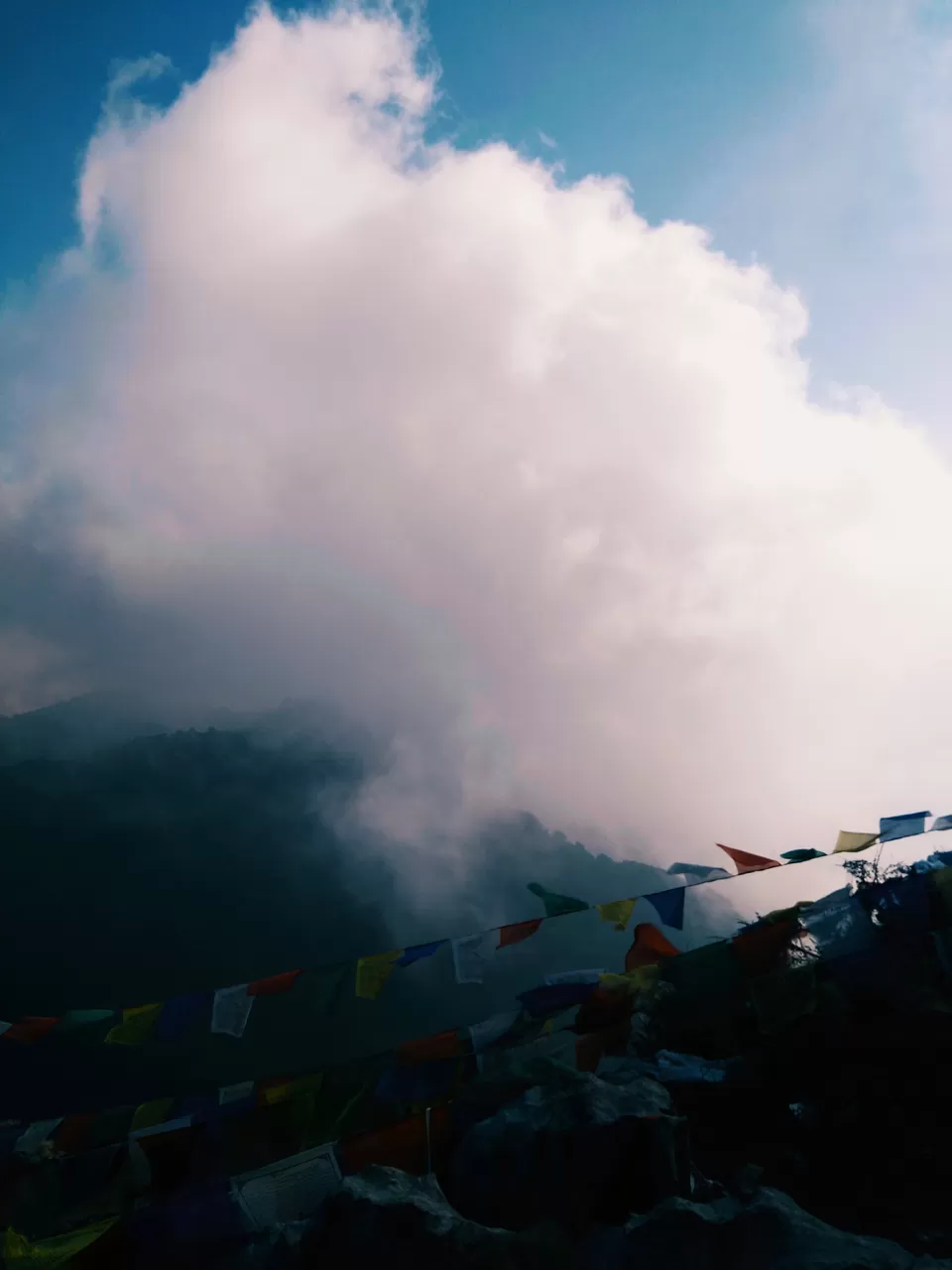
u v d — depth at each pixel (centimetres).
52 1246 199
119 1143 221
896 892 268
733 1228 221
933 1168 284
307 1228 215
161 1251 207
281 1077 236
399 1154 236
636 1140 246
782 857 273
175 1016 251
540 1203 240
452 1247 212
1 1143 220
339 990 251
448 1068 240
